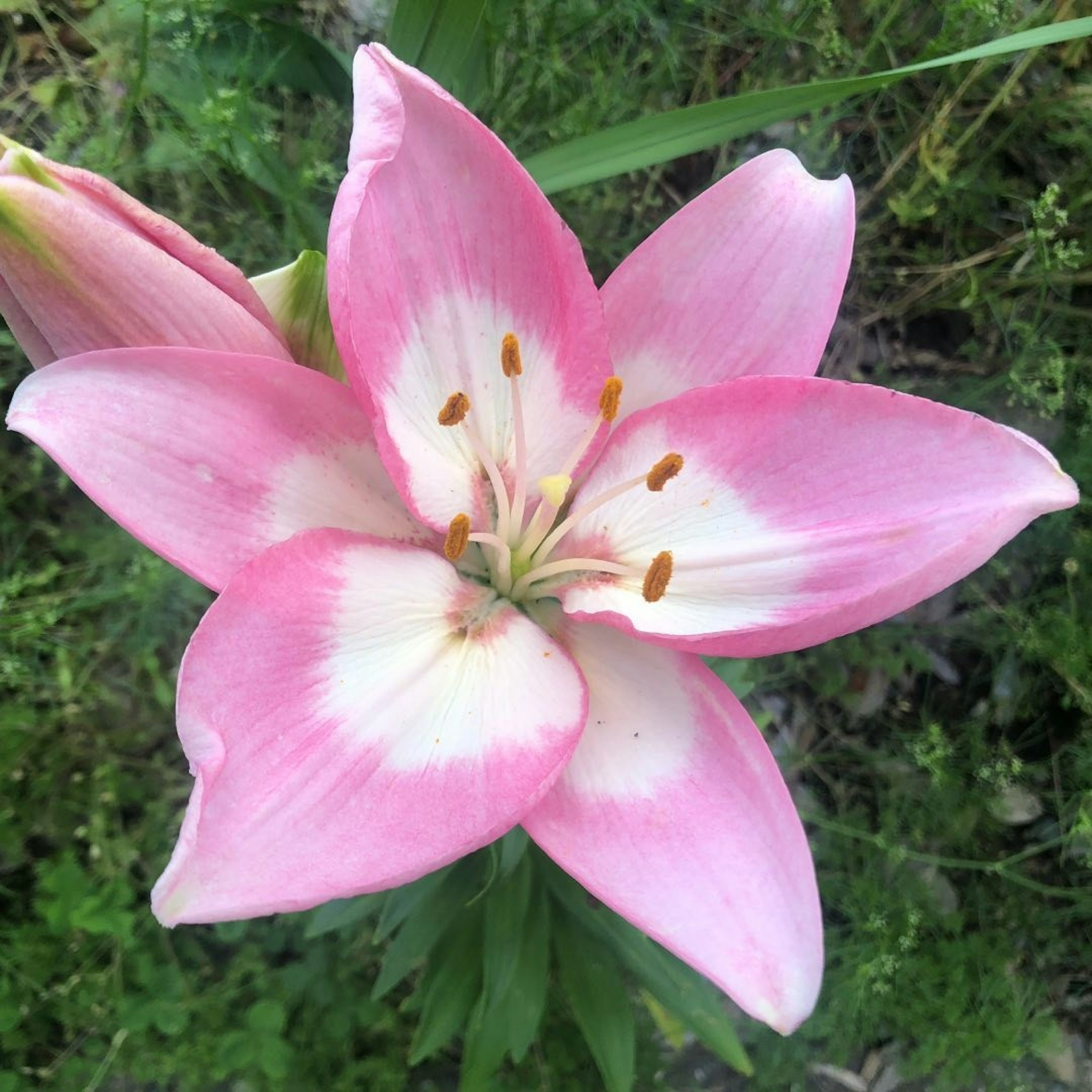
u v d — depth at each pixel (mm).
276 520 184
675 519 204
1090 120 350
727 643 183
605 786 189
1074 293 372
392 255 189
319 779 170
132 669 345
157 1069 325
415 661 190
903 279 384
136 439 170
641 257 204
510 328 203
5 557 341
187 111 290
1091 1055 379
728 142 350
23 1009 324
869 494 191
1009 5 299
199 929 345
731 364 206
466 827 169
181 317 168
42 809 339
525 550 208
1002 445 180
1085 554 355
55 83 341
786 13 338
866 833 357
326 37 353
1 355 330
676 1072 362
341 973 334
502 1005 270
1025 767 371
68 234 156
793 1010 168
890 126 375
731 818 183
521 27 297
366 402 175
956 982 348
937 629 378
